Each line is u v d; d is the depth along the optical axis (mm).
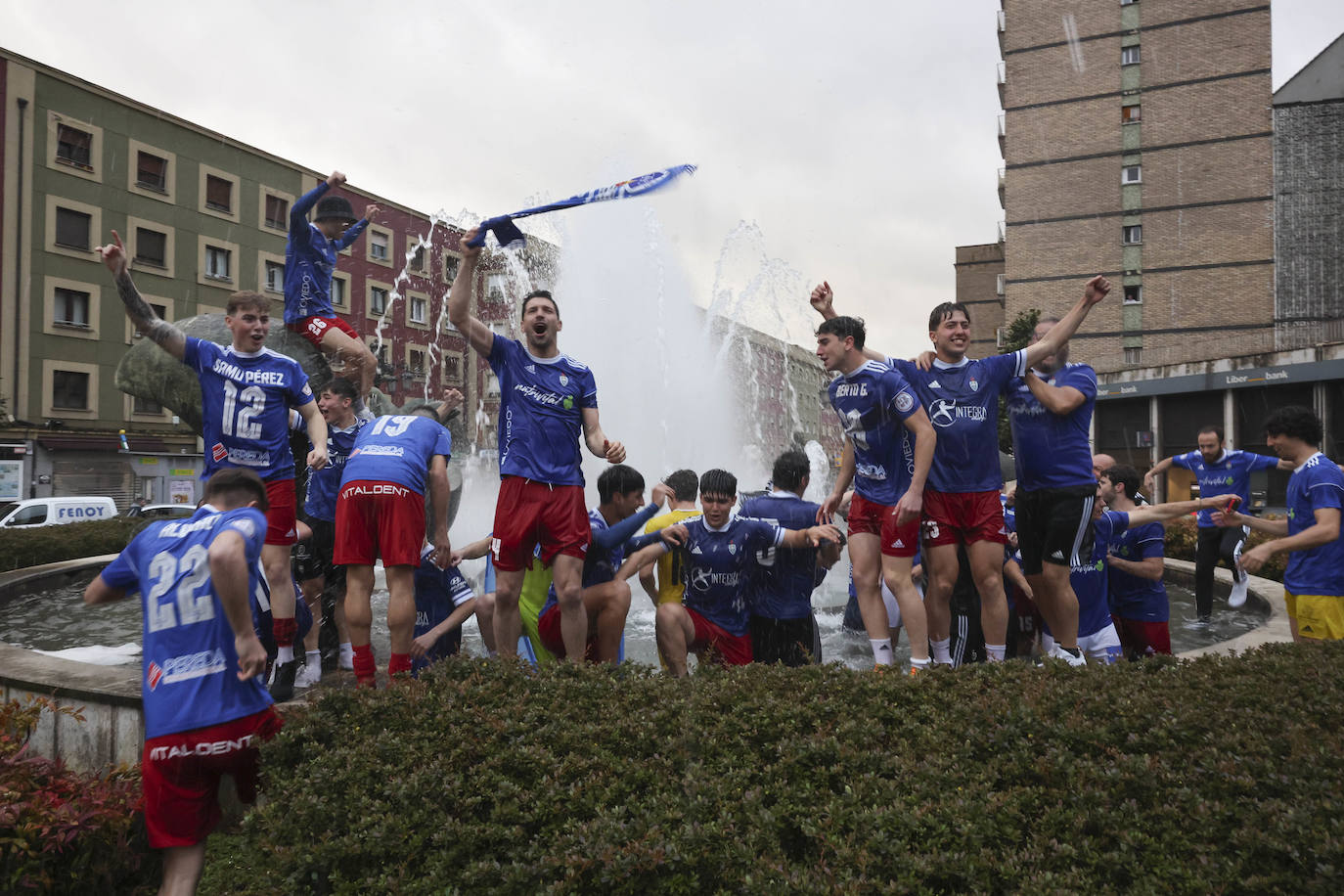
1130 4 36875
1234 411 29406
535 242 14016
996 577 3908
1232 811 1951
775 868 1866
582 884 1977
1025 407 4070
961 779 2176
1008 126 39125
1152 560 4742
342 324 5730
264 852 2340
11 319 27016
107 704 3361
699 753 2395
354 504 3637
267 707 2719
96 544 9719
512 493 3711
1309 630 4316
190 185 31391
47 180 27766
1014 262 38906
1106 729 2359
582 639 3797
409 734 2535
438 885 2039
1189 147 35812
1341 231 33438
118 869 2732
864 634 5789
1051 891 1742
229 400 3930
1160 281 36312
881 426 3869
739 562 4188
